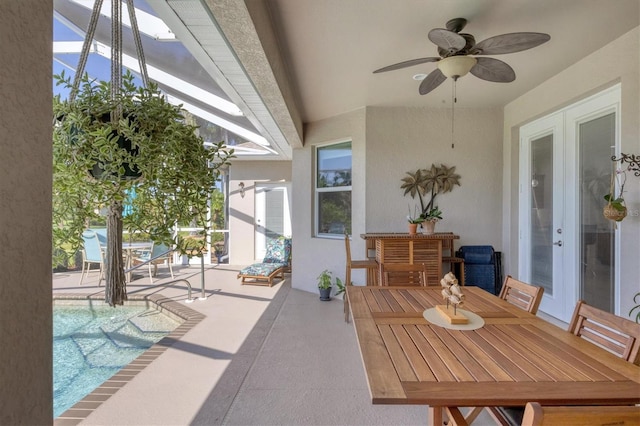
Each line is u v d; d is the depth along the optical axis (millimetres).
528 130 4273
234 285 5801
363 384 2506
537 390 1157
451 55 2434
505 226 4590
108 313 4715
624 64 2734
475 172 4641
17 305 572
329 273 5129
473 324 1806
